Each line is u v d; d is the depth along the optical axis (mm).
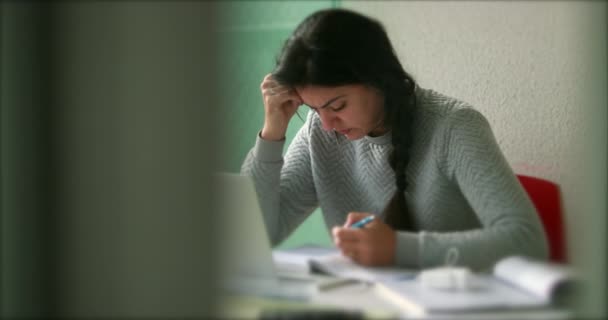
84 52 693
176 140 697
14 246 676
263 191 1625
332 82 1347
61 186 705
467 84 2252
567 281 954
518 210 1310
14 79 667
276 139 1626
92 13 690
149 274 707
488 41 2203
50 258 706
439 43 2287
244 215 1141
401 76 1457
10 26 660
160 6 686
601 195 853
